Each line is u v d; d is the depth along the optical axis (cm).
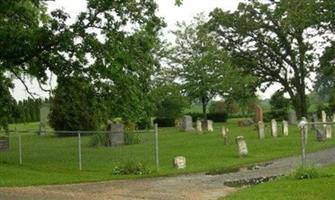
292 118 4947
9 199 1449
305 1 5725
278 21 6341
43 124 4812
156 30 1962
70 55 1830
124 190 1611
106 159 2534
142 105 2094
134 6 1880
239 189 1544
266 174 1873
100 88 1920
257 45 6556
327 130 3200
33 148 3181
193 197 1437
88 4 1806
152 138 3738
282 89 6644
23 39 1780
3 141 3084
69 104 4325
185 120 4594
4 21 1934
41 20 2253
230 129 4516
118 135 3266
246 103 7050
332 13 5444
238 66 6600
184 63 5956
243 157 2422
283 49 6481
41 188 1681
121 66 1806
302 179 1587
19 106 2262
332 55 5591
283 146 2817
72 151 2939
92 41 1791
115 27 1839
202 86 5938
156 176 1919
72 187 1702
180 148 2961
